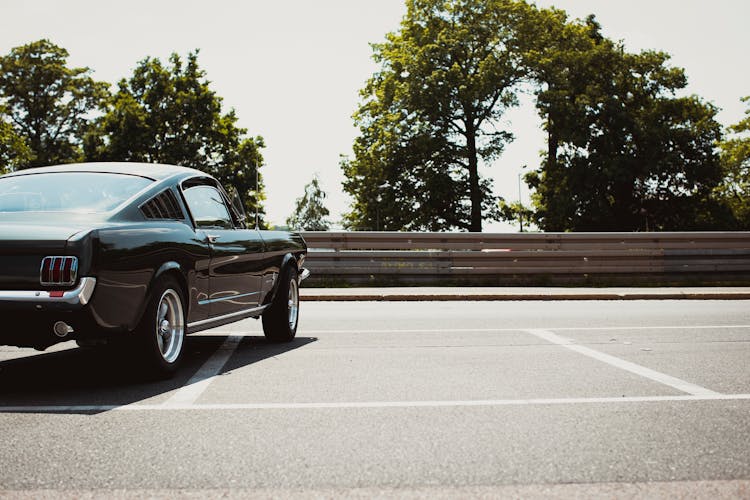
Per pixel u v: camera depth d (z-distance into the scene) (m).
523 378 5.84
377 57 47.09
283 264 8.17
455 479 3.24
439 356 7.05
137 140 47.81
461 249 17.30
